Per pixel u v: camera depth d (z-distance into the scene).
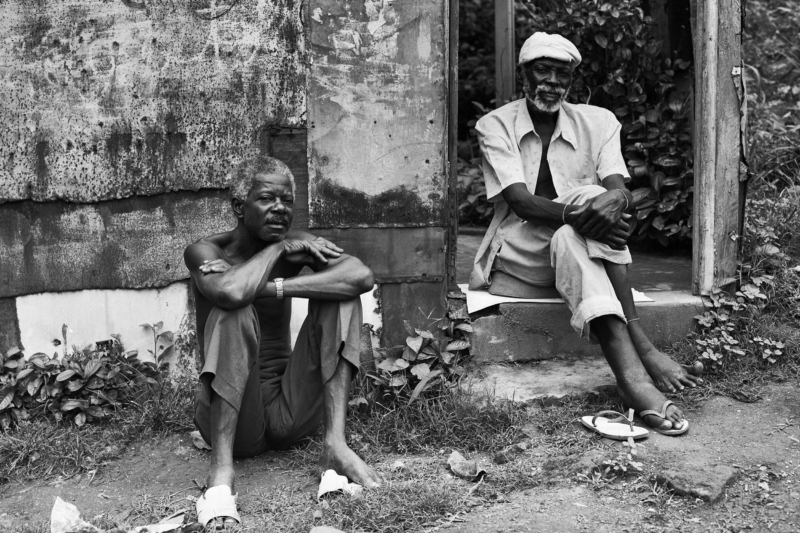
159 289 4.50
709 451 3.75
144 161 4.40
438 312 4.60
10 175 4.37
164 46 4.34
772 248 5.16
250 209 3.62
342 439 3.66
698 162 4.75
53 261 4.44
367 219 4.50
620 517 3.35
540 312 4.62
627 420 3.99
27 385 4.32
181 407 4.33
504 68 6.71
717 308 4.76
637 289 5.12
